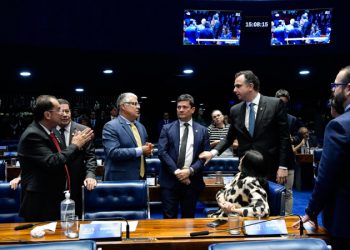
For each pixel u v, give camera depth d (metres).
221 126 5.20
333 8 6.84
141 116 12.47
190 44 7.06
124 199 2.59
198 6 7.08
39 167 2.34
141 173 3.31
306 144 6.64
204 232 1.94
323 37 6.87
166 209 3.12
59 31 6.56
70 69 7.70
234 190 2.34
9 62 6.85
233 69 8.16
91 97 11.45
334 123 1.72
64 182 2.50
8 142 9.20
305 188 6.91
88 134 2.46
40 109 2.33
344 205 1.72
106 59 7.16
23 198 2.38
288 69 8.17
